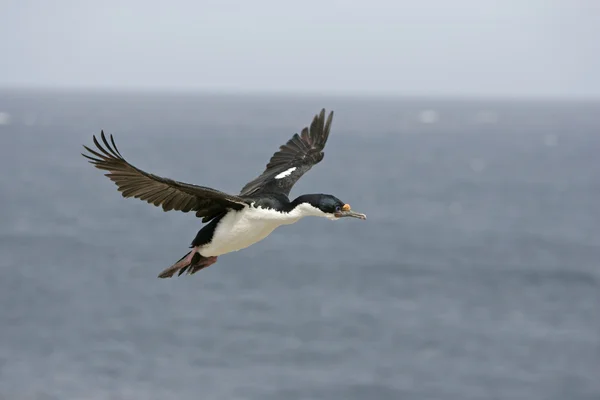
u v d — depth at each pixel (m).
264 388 27.89
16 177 83.75
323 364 30.22
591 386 28.62
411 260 47.59
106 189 75.81
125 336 32.53
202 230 10.77
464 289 41.12
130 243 50.62
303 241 53.41
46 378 28.12
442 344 32.50
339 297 38.97
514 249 51.41
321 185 83.44
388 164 109.50
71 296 37.78
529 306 38.00
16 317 34.53
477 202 73.94
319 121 12.94
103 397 26.95
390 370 29.72
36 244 49.47
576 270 45.47
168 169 89.19
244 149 122.44
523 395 28.00
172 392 27.47
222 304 37.31
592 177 97.69
